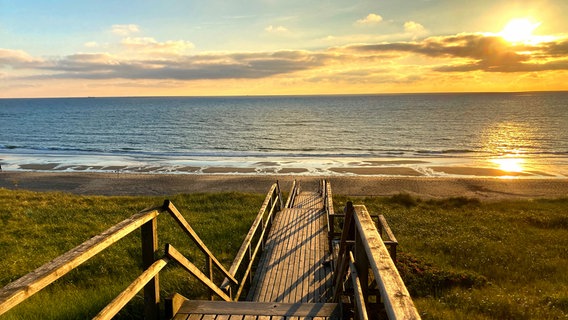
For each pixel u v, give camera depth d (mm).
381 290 2123
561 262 13352
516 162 49469
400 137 83312
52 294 8398
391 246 6668
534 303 9547
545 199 28219
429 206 24891
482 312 9109
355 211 3596
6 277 9633
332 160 51562
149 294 3840
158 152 61406
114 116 161750
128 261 11109
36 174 41844
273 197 15055
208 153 59812
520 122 113938
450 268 12211
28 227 14703
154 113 182375
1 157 55656
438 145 69750
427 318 8445
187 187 35844
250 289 7676
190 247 12391
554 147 64938
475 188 35375
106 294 7523
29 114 179875
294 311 4582
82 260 2490
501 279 11898
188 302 4707
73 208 18531
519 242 15945
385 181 37938
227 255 11867
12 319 6344
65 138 84875
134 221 3283
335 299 5566
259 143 74875
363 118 140250
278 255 9516
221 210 18984
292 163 49188
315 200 20125
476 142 73250
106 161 51531
